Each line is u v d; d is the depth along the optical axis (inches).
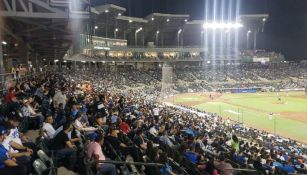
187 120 1409.9
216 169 520.1
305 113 2416.3
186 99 3181.6
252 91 3998.5
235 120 2113.7
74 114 593.9
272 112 2460.6
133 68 4330.7
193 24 4982.8
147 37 5255.9
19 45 1552.7
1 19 951.0
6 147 355.6
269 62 5014.8
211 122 1692.9
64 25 1054.4
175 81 4072.3
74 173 410.6
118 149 475.5
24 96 745.0
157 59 4473.4
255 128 1868.8
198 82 4126.5
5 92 773.3
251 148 1051.3
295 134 1740.9
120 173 448.5
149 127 794.8
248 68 4825.3
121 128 663.1
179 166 478.9
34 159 359.6
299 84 4229.8
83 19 940.0
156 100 2876.5
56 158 397.7
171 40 5423.2
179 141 710.5
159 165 379.2
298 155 1111.6
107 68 4190.5
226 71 4626.0
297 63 5128.0
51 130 474.6
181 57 4685.0
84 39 3159.5
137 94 2920.8
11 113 495.5
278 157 939.3
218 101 3070.9
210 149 797.2
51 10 907.4
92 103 831.7
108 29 4596.5
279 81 4382.4
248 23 5196.9
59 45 1670.8
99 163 383.9
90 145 400.2
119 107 975.0
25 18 936.9
